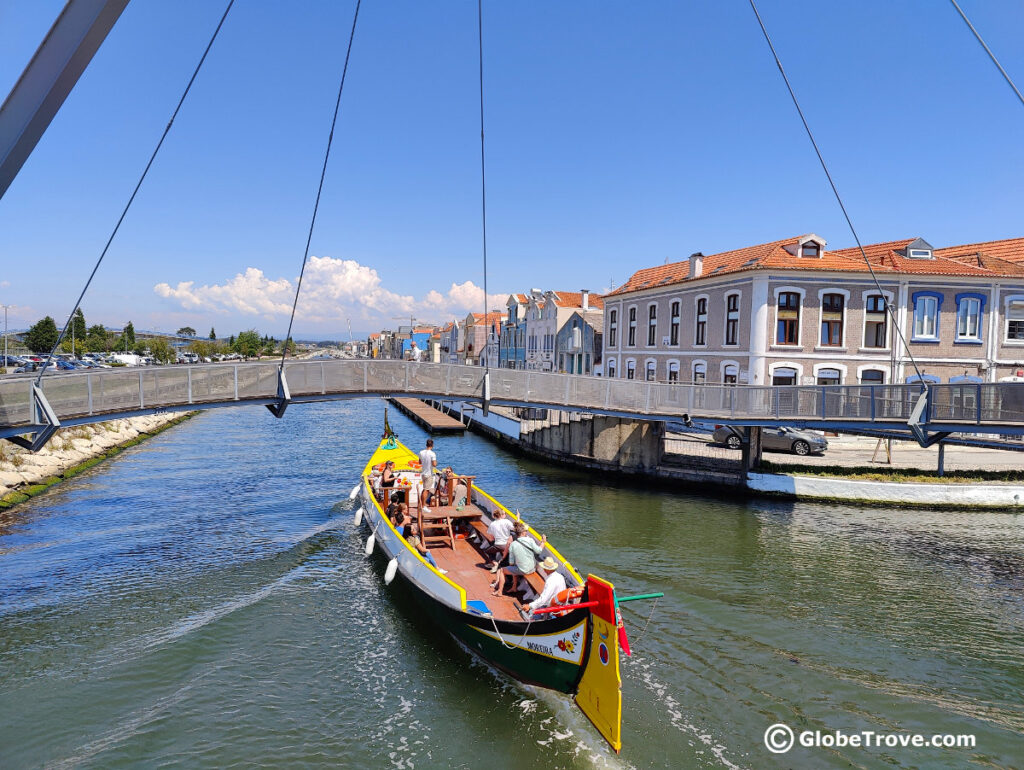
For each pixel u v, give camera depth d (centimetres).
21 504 2162
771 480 2284
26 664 1105
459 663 1123
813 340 2928
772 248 3212
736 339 3100
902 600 1367
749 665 1093
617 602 827
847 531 1866
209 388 1802
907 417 1958
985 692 1016
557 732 921
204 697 1006
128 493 2353
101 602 1364
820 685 1031
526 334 6156
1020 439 2573
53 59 593
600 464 2739
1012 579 1491
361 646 1181
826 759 845
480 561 1352
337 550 1736
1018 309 2952
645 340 3956
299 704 992
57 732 917
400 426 4953
